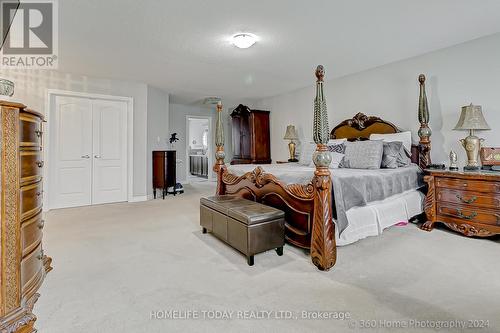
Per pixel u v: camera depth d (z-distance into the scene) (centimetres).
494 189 262
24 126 145
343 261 224
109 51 345
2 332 125
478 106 300
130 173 503
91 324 144
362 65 412
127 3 233
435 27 286
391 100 404
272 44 328
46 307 160
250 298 170
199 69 424
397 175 306
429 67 361
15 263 133
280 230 235
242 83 516
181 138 776
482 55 314
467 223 282
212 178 847
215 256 238
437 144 356
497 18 268
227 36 304
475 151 294
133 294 175
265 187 280
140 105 515
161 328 141
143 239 285
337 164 351
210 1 232
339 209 220
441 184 303
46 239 285
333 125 489
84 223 350
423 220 345
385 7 245
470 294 171
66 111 448
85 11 245
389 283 187
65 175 450
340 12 253
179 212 414
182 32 293
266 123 637
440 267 211
